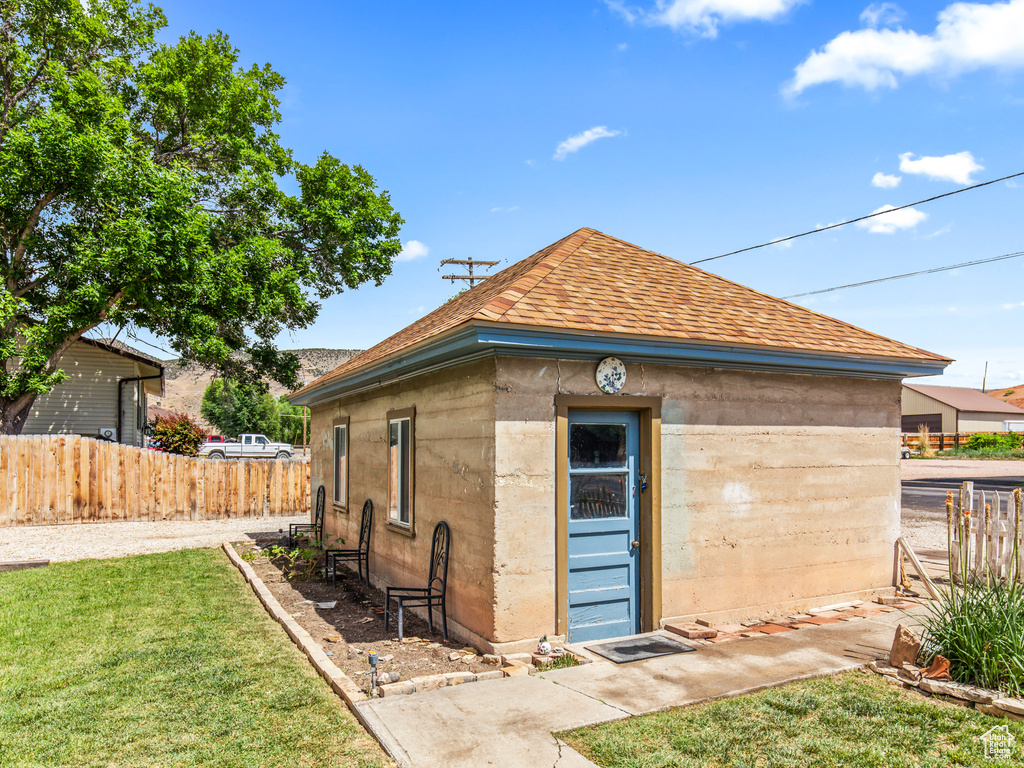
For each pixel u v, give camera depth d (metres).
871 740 4.10
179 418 28.77
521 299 6.21
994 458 39.56
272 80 22.72
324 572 9.95
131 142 17.44
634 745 4.02
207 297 18.14
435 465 7.30
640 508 6.72
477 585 6.20
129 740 4.25
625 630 6.57
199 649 6.17
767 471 7.38
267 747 4.13
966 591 5.52
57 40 19.42
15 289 18.70
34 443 15.93
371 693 4.85
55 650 6.17
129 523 16.52
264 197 21.91
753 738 4.12
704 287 8.44
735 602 7.09
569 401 6.28
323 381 11.23
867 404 8.17
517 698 4.77
